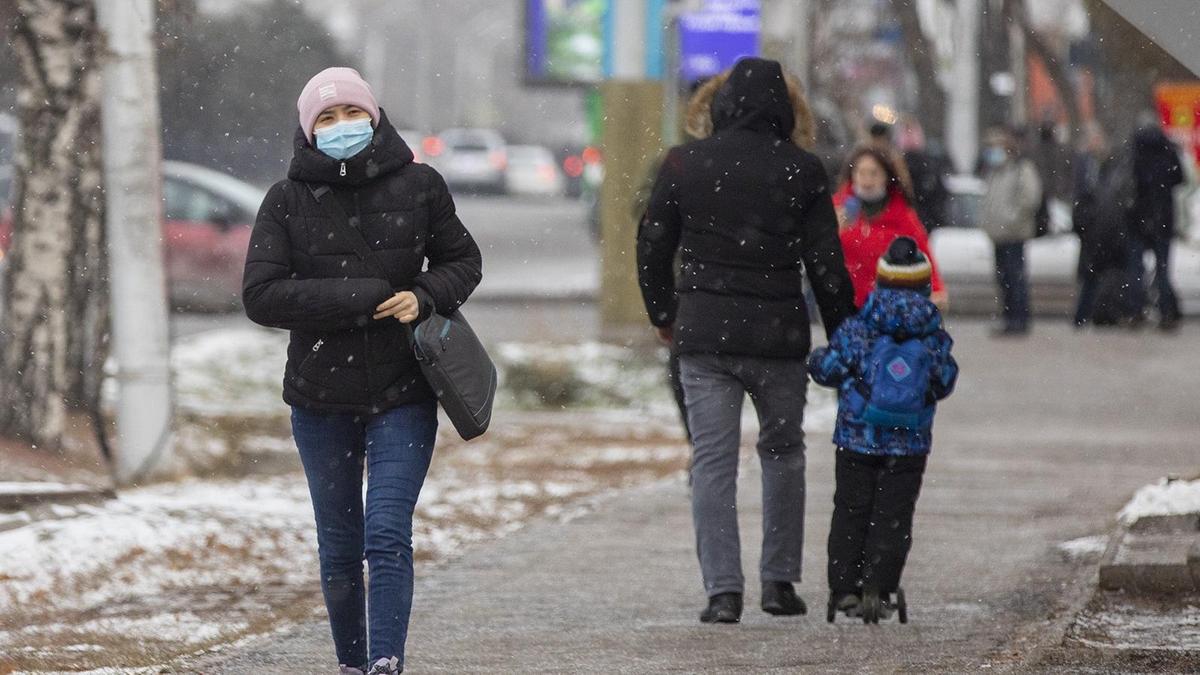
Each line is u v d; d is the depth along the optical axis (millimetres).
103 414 46406
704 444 26328
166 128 107750
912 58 130375
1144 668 22922
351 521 21953
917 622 26422
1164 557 28188
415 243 21438
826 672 23234
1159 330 75750
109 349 45875
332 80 21250
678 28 69625
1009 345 71188
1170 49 32188
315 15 130750
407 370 21484
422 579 30203
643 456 45375
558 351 59312
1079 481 40125
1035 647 24156
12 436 43250
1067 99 132500
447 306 21609
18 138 44406
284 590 29922
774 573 26531
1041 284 86062
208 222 80500
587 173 158625
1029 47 135625
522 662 24125
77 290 44344
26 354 43562
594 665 23875
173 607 28500
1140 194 75062
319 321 20984
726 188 25906
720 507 26344
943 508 36500
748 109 26234
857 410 25766
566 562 31531
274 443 46781
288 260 21297
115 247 40188
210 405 51531
